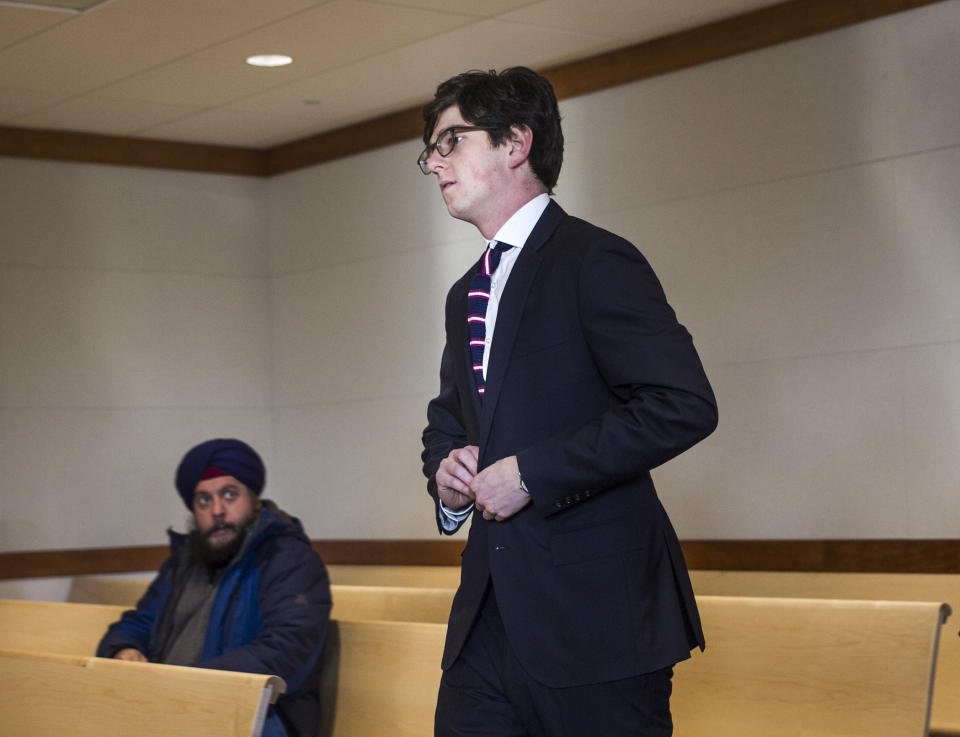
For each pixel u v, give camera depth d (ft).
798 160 16.69
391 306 22.06
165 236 22.99
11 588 21.22
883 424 15.89
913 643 9.98
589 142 18.90
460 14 16.35
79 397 22.07
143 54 17.56
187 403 22.97
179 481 12.17
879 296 15.94
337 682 11.82
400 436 21.91
